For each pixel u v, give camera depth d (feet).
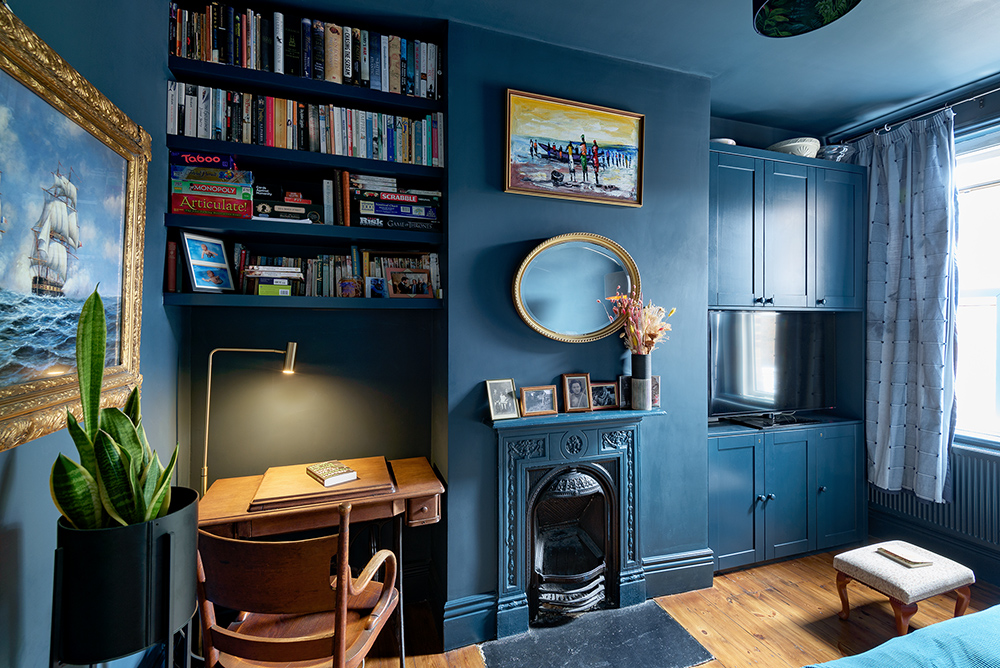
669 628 7.07
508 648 6.65
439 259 7.16
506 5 6.39
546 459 7.12
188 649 4.10
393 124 6.70
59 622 3.05
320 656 3.96
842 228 10.00
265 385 7.07
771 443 9.18
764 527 9.08
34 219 3.09
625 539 7.59
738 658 6.43
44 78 3.11
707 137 8.27
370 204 6.68
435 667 6.27
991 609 4.25
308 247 7.13
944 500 8.95
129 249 4.43
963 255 9.53
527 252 7.18
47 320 3.25
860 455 10.00
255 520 5.49
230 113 5.93
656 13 6.55
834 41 7.22
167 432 5.85
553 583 7.25
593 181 7.43
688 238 8.15
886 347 9.69
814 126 10.55
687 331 8.15
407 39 7.15
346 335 7.46
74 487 3.09
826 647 6.66
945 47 7.38
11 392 2.87
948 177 8.86
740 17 6.64
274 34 6.08
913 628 7.17
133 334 4.52
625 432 7.55
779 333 9.91
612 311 7.60
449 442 6.72
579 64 7.44
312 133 6.28
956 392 9.02
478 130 6.88
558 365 7.39
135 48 4.81
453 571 6.75
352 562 7.47
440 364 7.11
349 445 7.48
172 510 3.81
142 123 5.00
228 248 6.61
